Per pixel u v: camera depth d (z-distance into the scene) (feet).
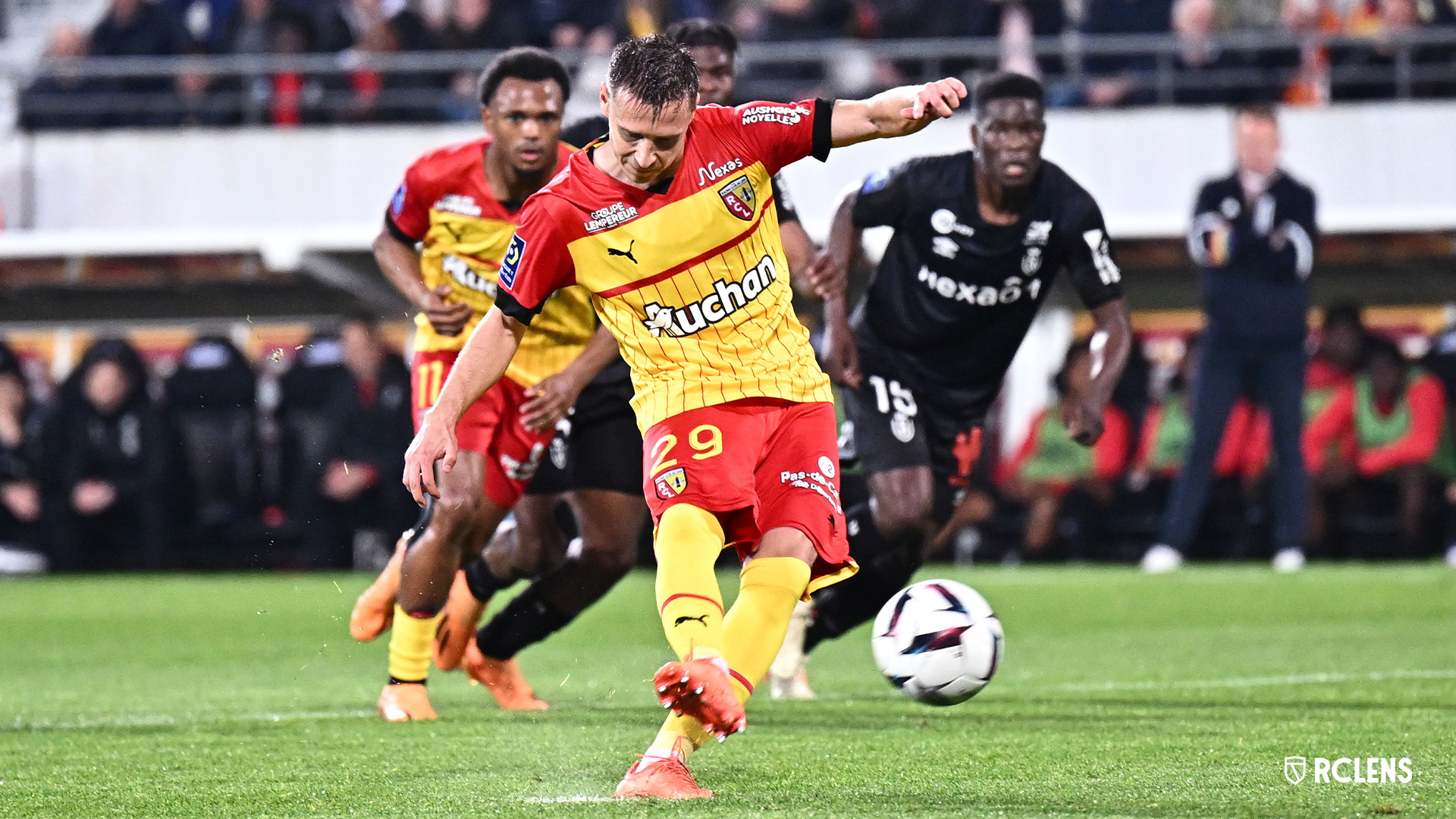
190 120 167.73
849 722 57.36
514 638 64.44
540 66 60.44
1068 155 159.22
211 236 158.20
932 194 66.08
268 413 150.61
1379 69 159.22
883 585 67.31
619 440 64.34
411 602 60.64
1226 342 131.75
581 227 43.11
